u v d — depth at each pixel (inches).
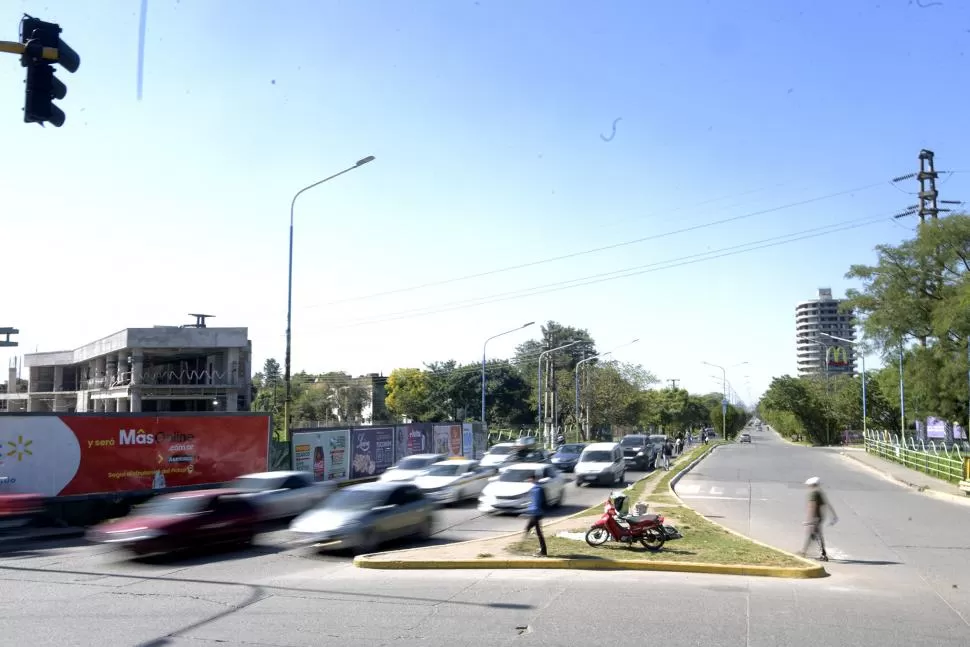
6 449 760.3
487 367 3688.5
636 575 499.8
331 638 330.6
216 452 933.8
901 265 1907.0
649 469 1550.2
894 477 1385.3
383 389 3976.4
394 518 624.4
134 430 858.1
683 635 338.6
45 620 365.1
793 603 412.5
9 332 1550.2
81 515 794.2
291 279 1134.4
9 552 628.1
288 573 514.6
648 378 3784.5
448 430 1571.1
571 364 4542.3
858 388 3410.4
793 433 4434.1
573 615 376.8
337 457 1188.5
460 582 471.2
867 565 553.6
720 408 4699.8
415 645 319.9
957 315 1683.1
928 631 351.9
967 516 855.7
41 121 330.6
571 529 696.4
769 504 976.3
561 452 1466.5
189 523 582.6
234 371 1974.7
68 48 335.3
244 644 320.5
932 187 2071.9
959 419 1946.4
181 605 401.4
